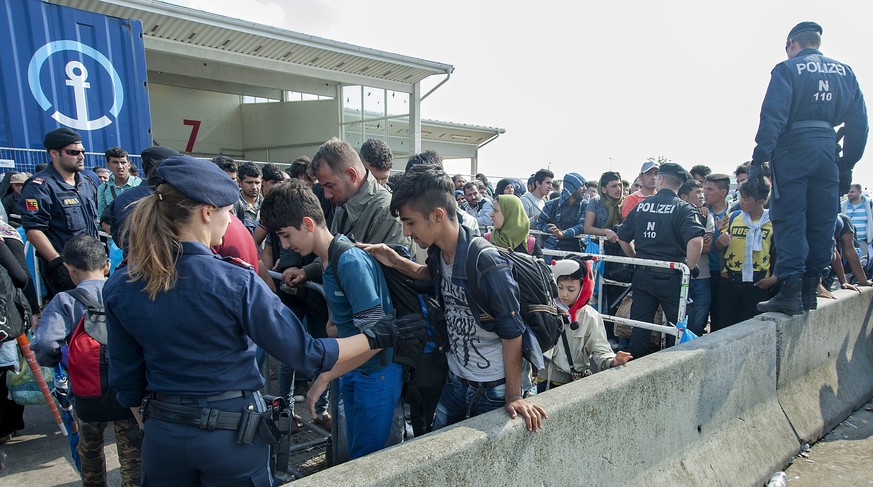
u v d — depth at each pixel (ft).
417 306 7.74
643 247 13.65
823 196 12.22
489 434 6.11
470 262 6.60
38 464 10.69
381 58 39.22
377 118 48.70
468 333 7.36
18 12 20.45
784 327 11.84
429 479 5.50
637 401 8.11
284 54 37.42
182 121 48.88
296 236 7.34
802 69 11.80
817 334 13.20
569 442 7.07
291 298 12.21
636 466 8.14
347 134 49.21
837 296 14.44
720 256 15.65
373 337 6.15
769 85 12.05
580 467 7.24
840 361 14.32
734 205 16.20
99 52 22.52
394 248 8.50
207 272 5.03
